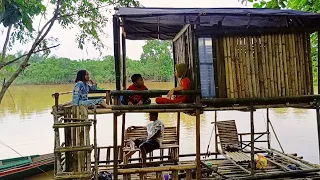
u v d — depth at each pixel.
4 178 9.39
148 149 7.07
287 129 15.68
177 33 7.57
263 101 6.17
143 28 7.39
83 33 11.23
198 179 6.00
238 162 7.67
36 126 17.17
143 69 28.94
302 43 6.35
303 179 6.57
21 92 32.06
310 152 11.84
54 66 34.97
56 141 5.02
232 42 6.16
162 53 29.05
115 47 5.69
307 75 6.36
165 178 6.91
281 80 6.28
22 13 4.68
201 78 6.08
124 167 7.42
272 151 8.80
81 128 5.55
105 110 5.78
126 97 6.32
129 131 8.24
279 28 6.23
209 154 9.02
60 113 5.95
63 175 4.82
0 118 19.45
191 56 6.06
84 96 6.20
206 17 6.36
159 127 7.20
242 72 6.18
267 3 7.96
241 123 17.48
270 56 6.25
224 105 6.22
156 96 5.85
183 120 17.92
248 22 6.75
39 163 10.16
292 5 8.36
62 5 9.23
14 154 12.59
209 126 16.47
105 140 13.89
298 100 6.28
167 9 6.55
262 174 6.54
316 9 7.85
